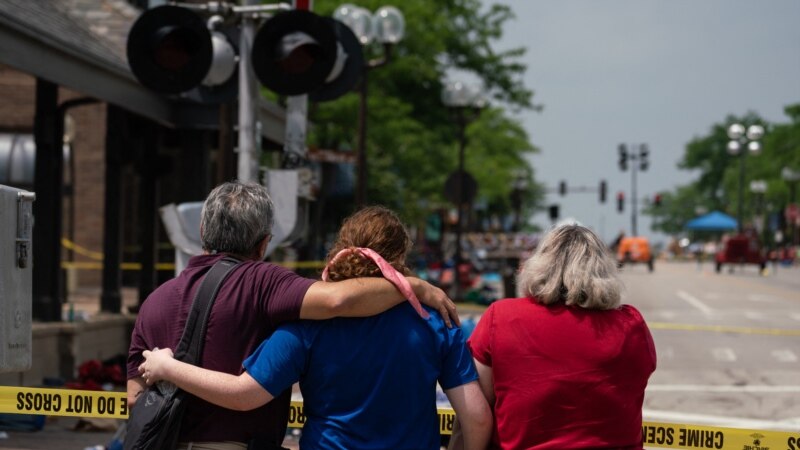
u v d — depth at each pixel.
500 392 5.37
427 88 43.78
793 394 17.72
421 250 53.25
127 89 17.58
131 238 34.53
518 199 80.31
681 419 15.25
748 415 15.70
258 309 5.03
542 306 5.42
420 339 5.02
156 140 21.47
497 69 46.62
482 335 5.44
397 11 26.92
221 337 5.00
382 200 42.97
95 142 33.25
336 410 4.99
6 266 6.43
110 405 7.63
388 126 38.16
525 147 84.38
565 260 5.41
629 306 5.52
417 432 5.01
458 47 45.69
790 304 40.59
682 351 23.58
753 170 178.62
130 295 30.14
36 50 14.52
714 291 50.66
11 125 25.95
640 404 5.42
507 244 59.81
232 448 5.00
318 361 4.98
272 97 35.06
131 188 34.44
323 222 46.25
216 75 11.81
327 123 37.47
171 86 11.02
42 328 15.96
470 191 35.72
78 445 11.39
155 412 4.89
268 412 5.07
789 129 177.62
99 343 18.52
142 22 10.96
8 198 6.45
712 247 157.50
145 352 4.99
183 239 10.42
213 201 5.29
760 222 122.75
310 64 10.91
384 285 5.00
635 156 96.31
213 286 5.05
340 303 4.91
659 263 139.12
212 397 4.89
